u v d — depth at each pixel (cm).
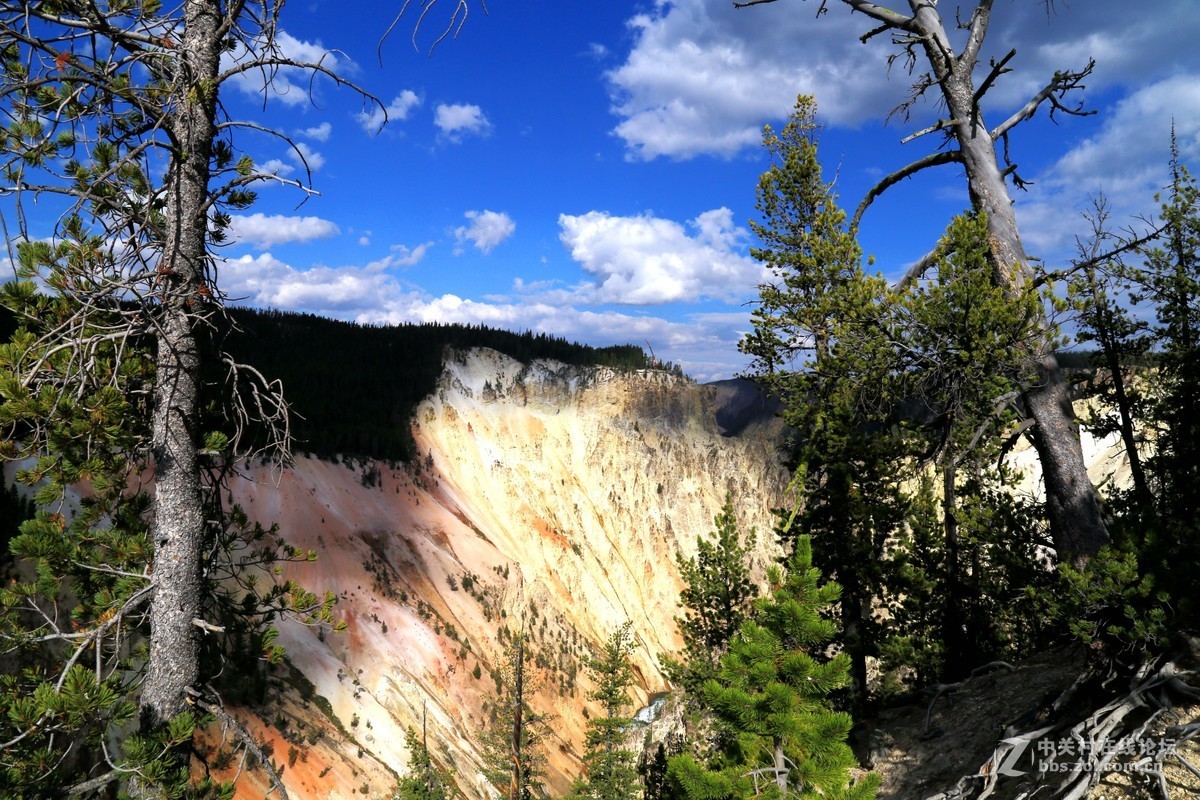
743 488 11369
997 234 1312
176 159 685
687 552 10594
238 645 827
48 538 753
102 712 686
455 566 7612
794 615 847
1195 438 1342
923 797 1061
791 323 1956
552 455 10888
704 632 2233
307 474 7462
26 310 758
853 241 1427
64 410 720
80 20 623
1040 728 928
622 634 4041
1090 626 888
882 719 1519
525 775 3566
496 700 6028
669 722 3428
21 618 902
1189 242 1608
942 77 1375
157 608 721
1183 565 809
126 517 902
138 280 649
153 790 652
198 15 738
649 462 11125
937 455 1303
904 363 1214
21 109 614
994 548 1317
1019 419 1260
